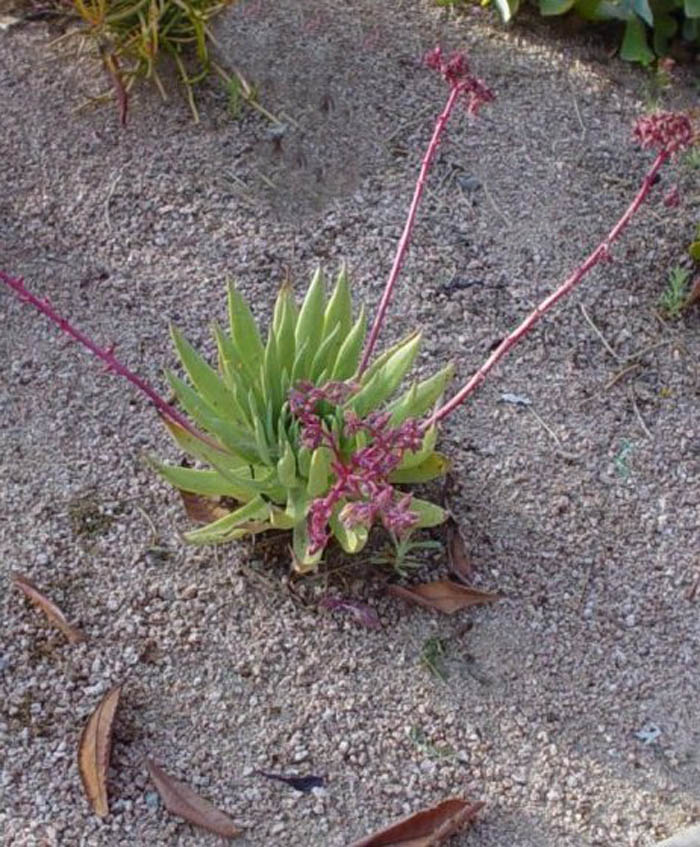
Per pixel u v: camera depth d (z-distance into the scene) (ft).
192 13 6.40
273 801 5.19
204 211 6.38
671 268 6.45
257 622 5.47
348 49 6.91
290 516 5.27
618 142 6.81
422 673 5.42
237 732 5.30
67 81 6.66
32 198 6.35
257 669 5.40
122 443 5.81
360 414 5.38
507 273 6.35
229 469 5.43
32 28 6.83
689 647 5.56
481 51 7.03
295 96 6.72
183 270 6.23
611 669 5.49
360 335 5.43
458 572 5.59
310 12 7.01
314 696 5.36
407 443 5.02
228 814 5.16
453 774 5.26
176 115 6.60
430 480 5.76
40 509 5.66
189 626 5.46
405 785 5.24
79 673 5.36
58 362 5.98
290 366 5.41
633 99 6.99
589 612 5.59
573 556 5.70
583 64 7.08
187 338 6.06
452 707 5.37
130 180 6.42
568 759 5.32
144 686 5.36
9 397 5.89
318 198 6.48
